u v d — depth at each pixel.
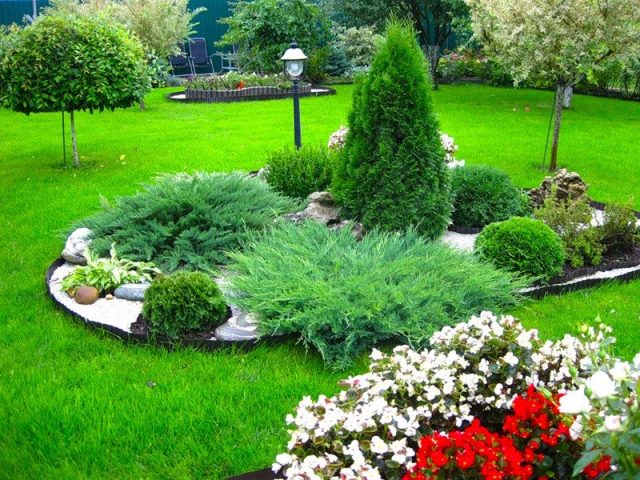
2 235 6.22
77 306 4.59
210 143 10.77
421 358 2.88
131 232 5.45
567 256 5.25
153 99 16.62
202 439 3.07
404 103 5.28
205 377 3.62
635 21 8.17
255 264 4.65
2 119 13.67
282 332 4.03
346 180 5.62
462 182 6.40
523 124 12.77
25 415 3.21
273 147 10.41
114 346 4.00
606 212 5.79
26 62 8.29
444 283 4.42
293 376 3.65
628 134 11.89
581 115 14.13
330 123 12.65
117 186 8.04
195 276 4.22
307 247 4.93
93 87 8.48
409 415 2.57
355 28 20.59
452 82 20.17
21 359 3.83
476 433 2.32
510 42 8.82
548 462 2.30
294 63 7.53
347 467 2.39
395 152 5.35
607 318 4.36
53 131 12.16
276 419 3.21
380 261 4.66
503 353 2.85
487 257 5.09
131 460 2.91
